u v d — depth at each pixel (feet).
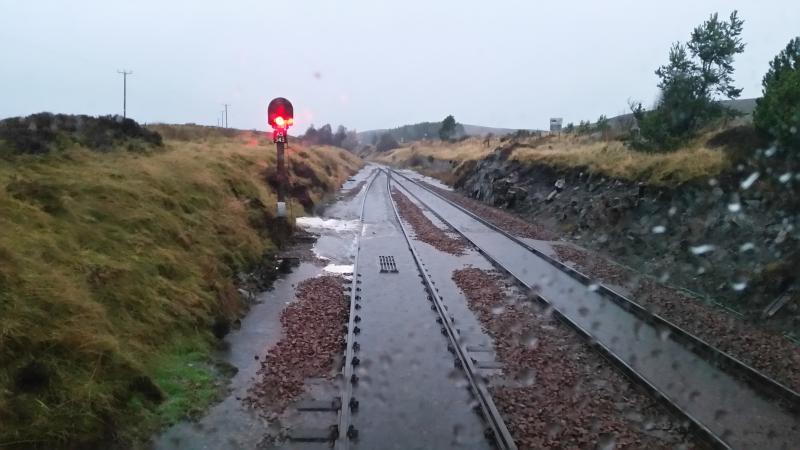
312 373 23.40
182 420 19.39
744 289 34.68
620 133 101.96
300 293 36.65
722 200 45.57
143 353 22.09
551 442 17.95
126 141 47.42
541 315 32.40
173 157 48.16
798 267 32.30
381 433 18.60
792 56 50.57
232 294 32.55
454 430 18.90
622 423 19.52
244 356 25.64
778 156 44.34
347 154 268.41
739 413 20.67
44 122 41.73
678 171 53.26
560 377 23.41
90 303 21.42
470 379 22.45
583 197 69.15
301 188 76.95
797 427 19.69
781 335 28.76
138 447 17.46
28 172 30.45
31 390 16.78
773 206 40.19
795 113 41.42
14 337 17.52
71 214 27.55
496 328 29.76
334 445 17.74
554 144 115.96
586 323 31.24
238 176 54.65
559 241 60.34
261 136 147.02
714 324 30.73
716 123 65.87
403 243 57.47
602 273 43.65
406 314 32.17
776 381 22.39
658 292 37.70
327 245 54.08
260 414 20.06
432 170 214.69
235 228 42.06
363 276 42.11
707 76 68.33
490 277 42.16
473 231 67.26
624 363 24.13
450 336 27.68
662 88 71.05
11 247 21.26
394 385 22.38
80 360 18.72
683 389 22.68
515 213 84.38
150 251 29.19
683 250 44.34
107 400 17.98
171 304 26.07
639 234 51.52
